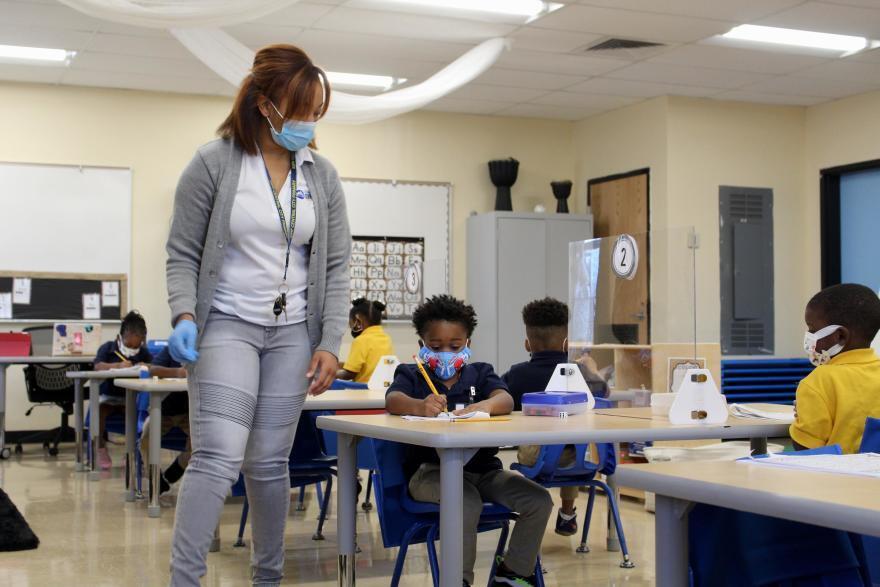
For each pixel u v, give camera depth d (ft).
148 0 17.10
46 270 26.94
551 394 8.60
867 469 4.00
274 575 7.73
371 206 29.76
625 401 9.73
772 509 3.38
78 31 22.33
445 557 6.59
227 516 16.29
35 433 26.91
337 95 22.52
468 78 23.03
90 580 11.68
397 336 28.60
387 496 8.59
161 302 27.96
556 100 28.91
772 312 28.71
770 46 23.31
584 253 10.44
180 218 7.27
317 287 7.55
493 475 8.96
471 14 21.11
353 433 7.60
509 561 8.73
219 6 17.37
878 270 27.53
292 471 12.16
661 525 3.91
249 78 7.27
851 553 4.47
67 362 24.34
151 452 16.01
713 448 16.43
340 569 8.00
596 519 15.97
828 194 28.63
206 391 7.09
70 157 27.25
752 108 28.81
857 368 7.27
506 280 29.04
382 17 21.25
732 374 25.81
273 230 7.27
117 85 27.35
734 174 28.50
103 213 27.48
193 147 28.27
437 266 26.40
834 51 23.70
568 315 11.04
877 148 27.12
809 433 7.20
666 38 22.74
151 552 13.33
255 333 7.32
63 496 18.37
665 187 27.86
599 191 30.78
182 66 25.30
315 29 22.12
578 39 22.82
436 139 30.58
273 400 7.40
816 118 29.07
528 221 29.37
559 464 12.57
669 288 9.45
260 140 7.32
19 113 26.89
